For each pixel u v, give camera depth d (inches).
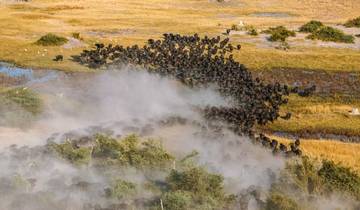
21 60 5447.8
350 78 5300.2
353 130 4042.8
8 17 7568.9
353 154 3560.5
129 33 6948.8
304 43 6565.0
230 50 6018.7
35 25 7140.8
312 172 2915.8
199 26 7495.1
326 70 5487.2
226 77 4852.4
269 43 6535.4
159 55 5344.5
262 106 4347.9
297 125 4121.6
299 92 4864.7
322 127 4092.0
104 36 6707.7
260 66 5551.2
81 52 5821.9
